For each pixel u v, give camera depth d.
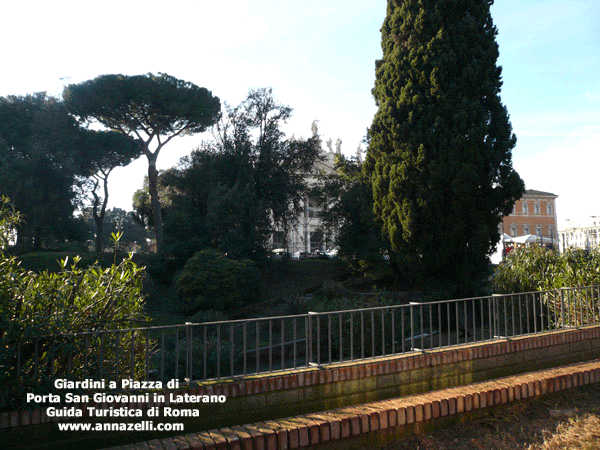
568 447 3.72
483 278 15.61
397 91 16.75
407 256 16.23
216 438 3.53
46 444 3.37
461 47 15.76
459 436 4.12
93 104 29.89
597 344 6.11
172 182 32.34
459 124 15.31
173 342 10.09
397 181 16.06
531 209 68.81
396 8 17.14
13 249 27.05
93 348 4.21
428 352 4.92
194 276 20.97
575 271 7.85
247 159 28.08
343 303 11.56
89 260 25.59
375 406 4.20
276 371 4.29
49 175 31.11
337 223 27.31
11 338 3.40
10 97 34.75
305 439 3.68
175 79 31.52
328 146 68.44
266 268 27.80
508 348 5.36
